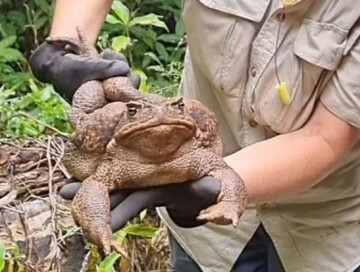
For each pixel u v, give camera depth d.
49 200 2.08
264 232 1.50
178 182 1.02
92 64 1.14
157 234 2.05
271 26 1.28
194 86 1.48
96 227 0.97
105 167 1.00
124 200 1.01
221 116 1.45
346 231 1.45
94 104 1.09
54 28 1.34
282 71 1.27
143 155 0.99
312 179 1.23
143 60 3.55
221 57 1.33
